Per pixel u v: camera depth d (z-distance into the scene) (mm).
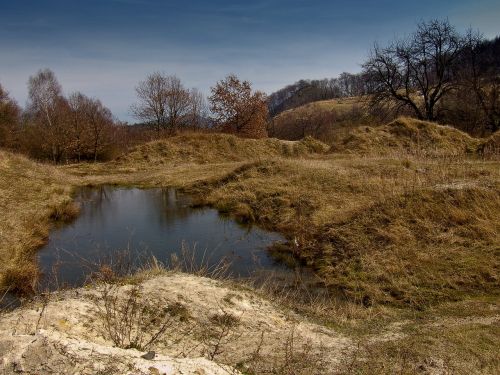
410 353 4578
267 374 3938
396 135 23547
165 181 21703
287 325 5820
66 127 37969
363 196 12719
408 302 7297
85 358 3078
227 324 5402
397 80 37812
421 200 10477
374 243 9508
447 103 39281
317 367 4176
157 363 3207
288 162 17984
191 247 11000
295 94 120438
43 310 4520
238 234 12203
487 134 35188
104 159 39594
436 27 36094
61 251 10555
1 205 13750
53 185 19188
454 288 7539
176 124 43219
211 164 26141
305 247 10266
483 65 36875
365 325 6184
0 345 3137
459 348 4719
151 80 42281
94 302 5203
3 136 39781
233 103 42219
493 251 8414
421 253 8719
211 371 3348
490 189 10383
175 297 5754
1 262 9000
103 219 14508
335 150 23641
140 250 10719
